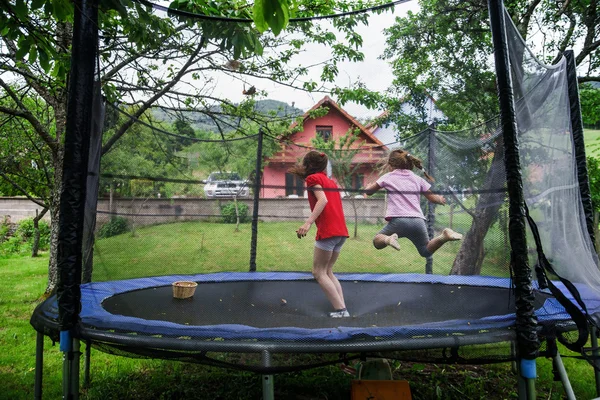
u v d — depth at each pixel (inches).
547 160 89.6
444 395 91.4
